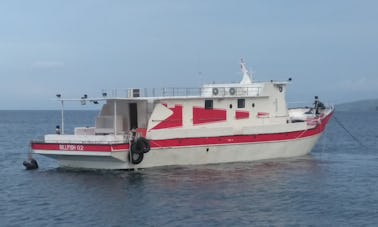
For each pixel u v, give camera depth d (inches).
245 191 1213.1
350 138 3041.3
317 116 1784.0
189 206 1072.2
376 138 3038.9
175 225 943.0
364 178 1406.3
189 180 1322.6
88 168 1486.2
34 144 1496.1
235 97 1567.4
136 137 1405.0
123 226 941.2
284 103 1679.4
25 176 1469.0
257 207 1067.3
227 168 1485.0
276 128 1608.0
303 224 954.1
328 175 1440.7
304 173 1456.7
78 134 1542.8
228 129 1520.7
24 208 1088.2
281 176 1402.6
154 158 1446.9
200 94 1546.5
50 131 4158.5
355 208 1067.3
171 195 1168.8
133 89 1497.3
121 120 1530.5
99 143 1379.2
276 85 1657.2
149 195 1168.8
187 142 1469.0
